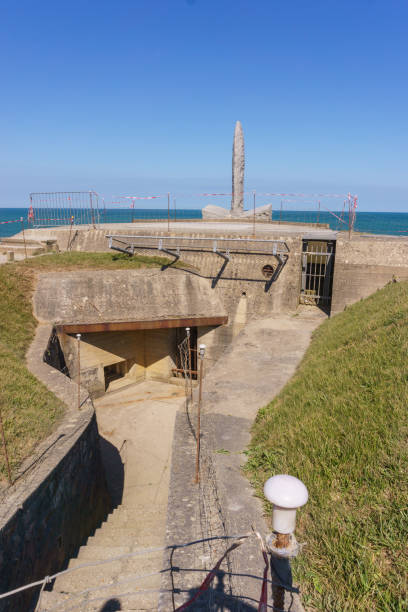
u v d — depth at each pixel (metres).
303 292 21.73
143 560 7.25
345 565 4.86
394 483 5.71
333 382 9.58
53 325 17.34
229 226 29.06
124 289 19.27
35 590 6.76
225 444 8.82
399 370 8.44
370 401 7.95
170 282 20.25
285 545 2.88
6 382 10.80
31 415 9.53
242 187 33.66
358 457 6.43
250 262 20.61
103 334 19.64
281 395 10.84
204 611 4.77
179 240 21.66
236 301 20.83
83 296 18.55
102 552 7.60
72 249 24.55
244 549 5.76
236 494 7.06
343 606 4.47
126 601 5.94
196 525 6.32
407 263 17.62
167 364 21.64
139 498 13.16
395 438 6.50
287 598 4.65
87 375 19.19
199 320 19.98
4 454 7.73
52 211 30.03
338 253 18.48
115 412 18.88
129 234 22.86
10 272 19.06
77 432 9.20
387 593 4.36
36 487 6.92
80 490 9.22
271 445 8.16
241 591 5.03
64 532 8.14
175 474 7.73
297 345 15.83
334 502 5.84
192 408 10.71
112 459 15.43
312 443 7.36
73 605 5.84
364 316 14.55
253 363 13.98
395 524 5.10
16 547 6.14
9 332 15.27
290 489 2.66
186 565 5.51
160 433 17.12
